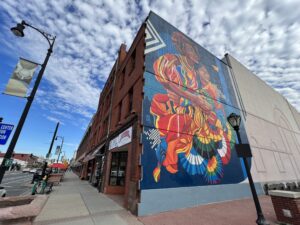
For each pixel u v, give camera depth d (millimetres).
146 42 10156
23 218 5238
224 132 12250
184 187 8195
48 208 7012
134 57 12445
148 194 6977
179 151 8820
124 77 14250
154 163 7688
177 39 12445
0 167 5488
